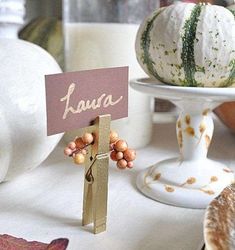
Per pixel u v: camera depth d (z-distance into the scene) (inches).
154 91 10.7
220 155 15.8
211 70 10.0
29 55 11.0
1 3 15.1
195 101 10.9
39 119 10.6
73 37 15.5
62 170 13.7
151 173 12.2
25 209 10.5
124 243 8.9
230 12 10.4
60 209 10.5
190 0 16.2
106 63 15.1
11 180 12.3
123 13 15.1
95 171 9.0
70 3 15.7
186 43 9.9
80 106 8.6
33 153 10.9
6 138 10.1
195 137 11.7
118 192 11.8
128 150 9.0
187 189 11.1
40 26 19.0
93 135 8.9
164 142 17.6
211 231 7.0
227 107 16.2
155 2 16.3
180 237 9.3
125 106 9.6
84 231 9.4
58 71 11.7
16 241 8.6
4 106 9.9
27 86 10.4
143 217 10.2
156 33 10.3
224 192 8.4
